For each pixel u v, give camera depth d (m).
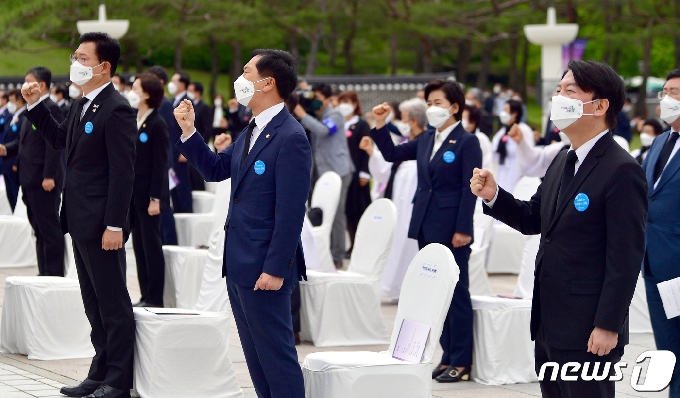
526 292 11.45
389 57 53.22
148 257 11.26
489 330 8.73
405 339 7.13
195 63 54.97
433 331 6.95
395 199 12.72
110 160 7.54
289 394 6.52
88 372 8.48
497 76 64.62
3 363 9.11
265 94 6.59
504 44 54.16
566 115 5.51
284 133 6.50
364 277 10.44
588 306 5.48
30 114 8.24
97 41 7.63
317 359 7.01
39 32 32.75
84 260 7.72
